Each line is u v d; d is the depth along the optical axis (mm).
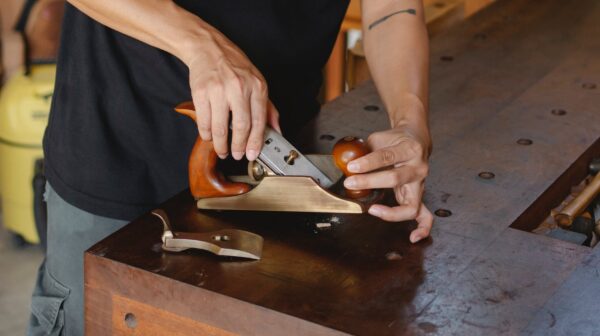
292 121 1485
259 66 1362
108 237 1169
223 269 1101
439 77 1794
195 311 1071
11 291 2777
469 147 1479
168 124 1331
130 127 1321
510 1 2285
